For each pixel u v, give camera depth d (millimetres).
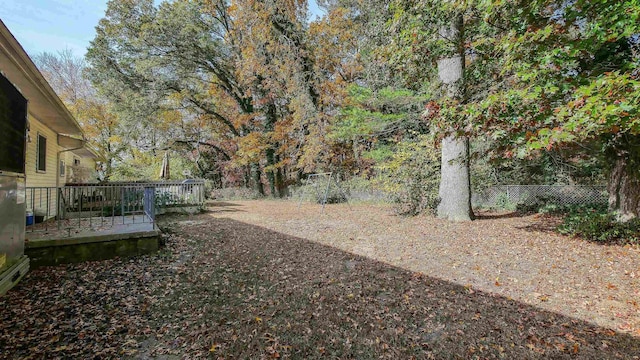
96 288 3547
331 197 13773
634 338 2426
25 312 2910
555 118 3246
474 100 5270
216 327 2705
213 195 18375
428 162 8734
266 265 4473
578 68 4281
